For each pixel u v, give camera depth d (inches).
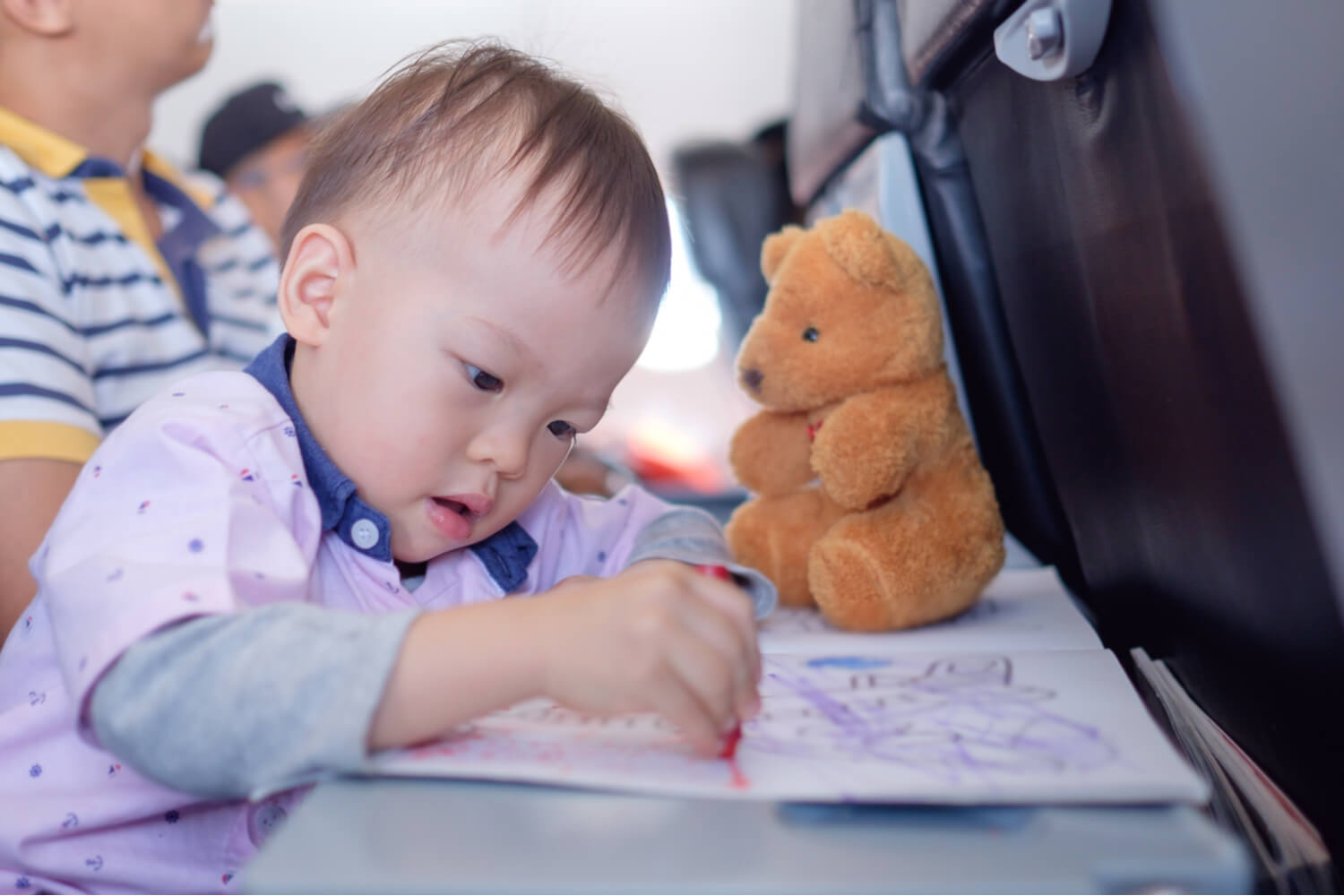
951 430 29.6
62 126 43.9
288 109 70.3
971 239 32.5
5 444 31.9
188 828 22.6
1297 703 18.4
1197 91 15.1
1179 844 12.6
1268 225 14.7
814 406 30.7
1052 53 20.2
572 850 12.7
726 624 16.8
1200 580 22.0
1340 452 14.7
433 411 23.8
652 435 64.9
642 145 28.8
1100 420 25.8
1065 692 19.3
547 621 16.6
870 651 24.7
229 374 26.0
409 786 15.1
